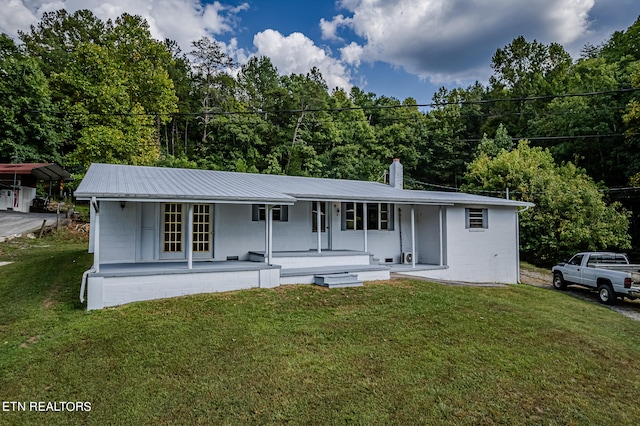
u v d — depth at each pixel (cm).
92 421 395
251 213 1130
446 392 473
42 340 594
